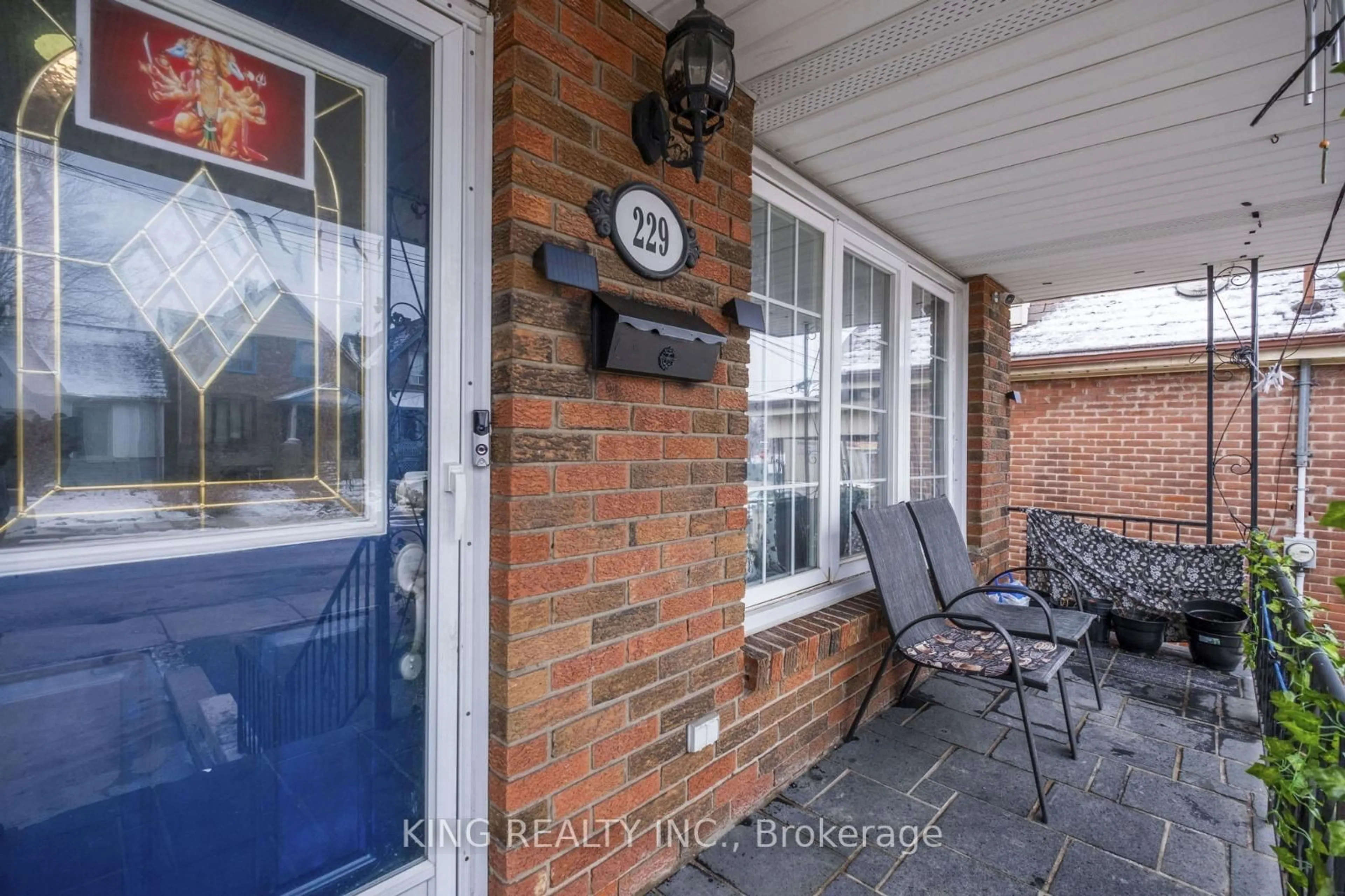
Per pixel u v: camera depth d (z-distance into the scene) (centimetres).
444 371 133
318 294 119
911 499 340
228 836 112
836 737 245
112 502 99
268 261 114
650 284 160
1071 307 639
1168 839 187
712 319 178
